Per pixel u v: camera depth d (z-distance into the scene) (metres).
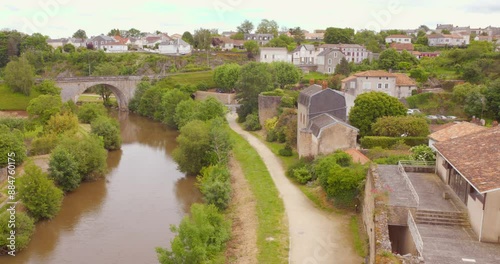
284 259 32.62
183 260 31.62
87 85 108.00
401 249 29.92
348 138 52.88
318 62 136.12
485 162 28.47
